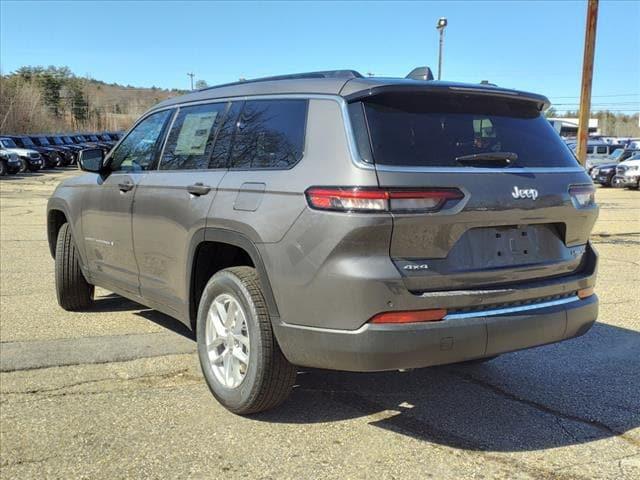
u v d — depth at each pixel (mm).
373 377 4473
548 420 3785
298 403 3994
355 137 3203
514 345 3348
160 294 4527
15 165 32344
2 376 4375
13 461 3238
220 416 3789
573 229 3678
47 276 7840
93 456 3297
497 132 3584
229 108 4129
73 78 87188
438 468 3213
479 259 3293
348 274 3049
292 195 3309
